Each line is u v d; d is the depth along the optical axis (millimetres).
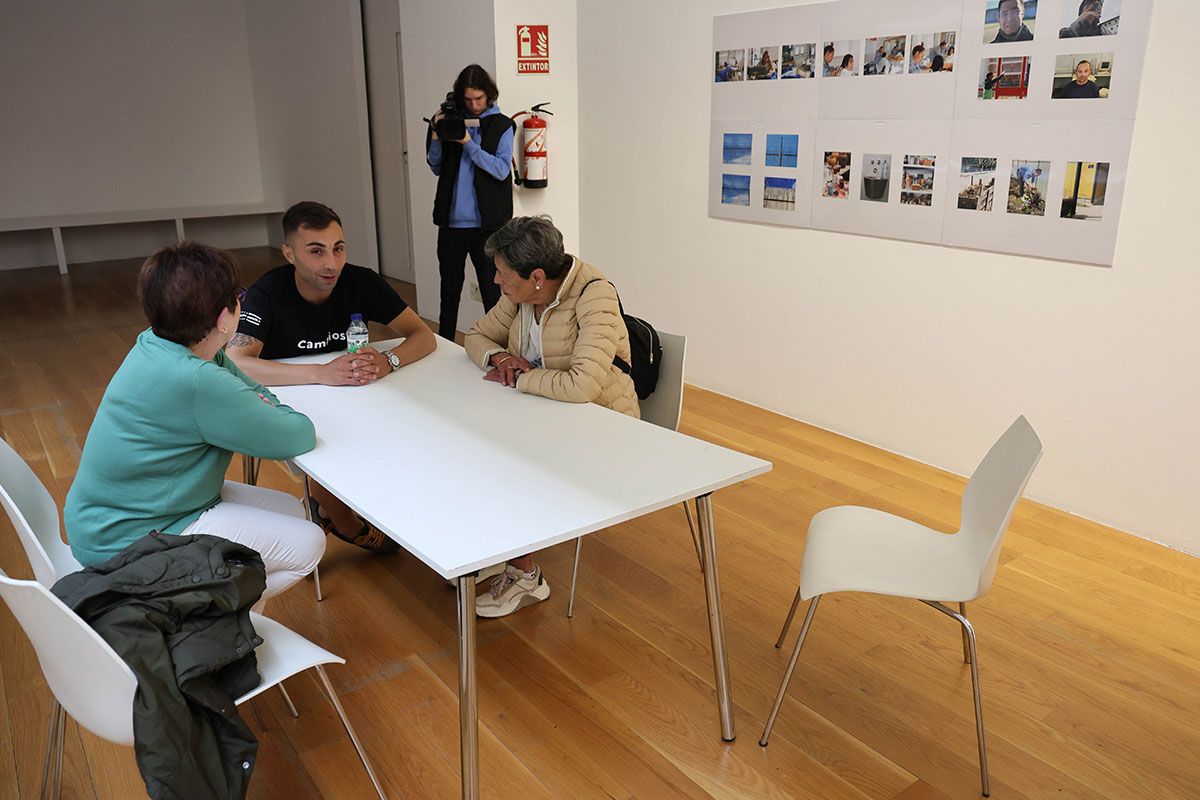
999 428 3412
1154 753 2051
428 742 2098
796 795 1923
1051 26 2977
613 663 2395
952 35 3256
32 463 3709
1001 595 2715
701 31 4246
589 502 1761
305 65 7816
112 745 2084
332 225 2535
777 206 4074
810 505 3324
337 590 2770
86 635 1312
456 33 5094
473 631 1629
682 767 2010
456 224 4879
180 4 8516
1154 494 3002
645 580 2820
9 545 3020
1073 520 3203
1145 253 2881
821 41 3711
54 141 8242
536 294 2441
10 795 1917
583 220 5266
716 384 4625
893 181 3568
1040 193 3109
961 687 2289
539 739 2100
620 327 2455
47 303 6816
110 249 8789
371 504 1746
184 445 1842
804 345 4109
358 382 2508
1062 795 1921
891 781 1963
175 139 8781
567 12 4934
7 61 7910
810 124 3836
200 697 1429
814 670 2359
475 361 2707
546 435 2129
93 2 8133
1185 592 2730
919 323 3607
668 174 4617
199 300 1802
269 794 1936
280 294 2713
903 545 2096
